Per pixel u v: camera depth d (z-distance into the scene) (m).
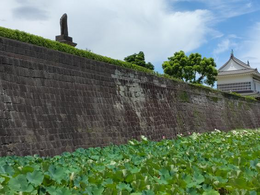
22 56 11.38
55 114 11.84
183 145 11.19
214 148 10.66
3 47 10.78
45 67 12.12
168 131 19.19
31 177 4.46
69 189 4.50
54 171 4.93
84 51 14.66
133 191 4.69
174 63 43.62
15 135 10.06
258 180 5.20
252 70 46.78
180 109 21.66
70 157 8.23
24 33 12.04
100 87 14.72
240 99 33.91
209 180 5.17
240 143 12.23
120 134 14.83
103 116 14.21
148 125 17.41
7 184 4.43
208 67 42.84
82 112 13.12
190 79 43.22
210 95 27.25
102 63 15.26
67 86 12.89
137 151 9.13
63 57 13.09
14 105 10.47
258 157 8.55
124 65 17.27
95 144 13.10
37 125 10.95
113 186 4.62
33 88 11.38
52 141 11.24
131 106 16.58
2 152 9.47
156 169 6.32
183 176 5.33
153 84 19.42
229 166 6.58
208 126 24.88
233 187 4.98
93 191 4.38
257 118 37.22
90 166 6.19
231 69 48.84
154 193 4.39
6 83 10.50
